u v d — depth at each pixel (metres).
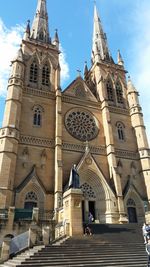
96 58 62.62
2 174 34.84
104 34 73.25
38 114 45.53
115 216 39.19
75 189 27.14
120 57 66.25
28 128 42.81
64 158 42.72
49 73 52.84
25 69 50.00
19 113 42.31
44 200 37.00
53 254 18.12
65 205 27.42
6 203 33.00
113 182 43.12
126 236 26.84
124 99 58.12
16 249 22.06
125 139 51.44
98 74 59.00
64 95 49.88
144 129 52.53
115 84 59.38
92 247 20.94
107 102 52.69
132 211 43.75
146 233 16.94
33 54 53.06
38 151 41.31
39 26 63.44
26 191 36.84
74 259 17.62
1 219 28.45
